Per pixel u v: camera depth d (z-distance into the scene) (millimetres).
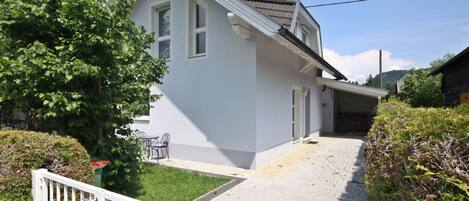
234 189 5625
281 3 8539
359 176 6602
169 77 8781
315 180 6285
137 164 5020
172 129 8688
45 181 3416
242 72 7312
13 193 3457
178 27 8586
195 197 5090
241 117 7348
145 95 5301
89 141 4820
